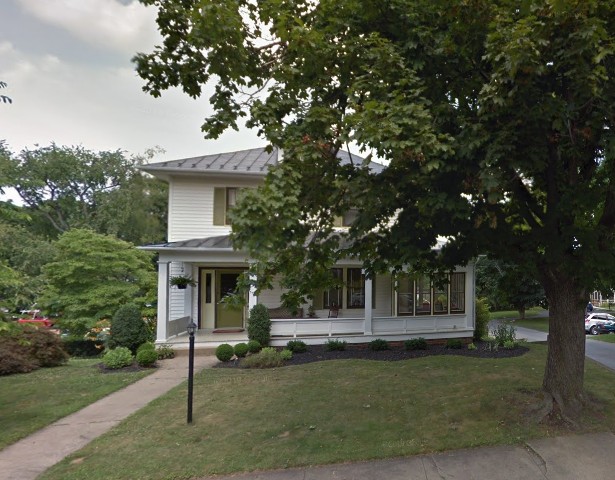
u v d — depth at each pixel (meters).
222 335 11.46
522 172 3.82
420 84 4.00
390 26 4.36
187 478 3.49
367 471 3.54
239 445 4.17
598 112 3.59
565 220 4.65
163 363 9.14
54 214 30.48
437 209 3.88
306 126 4.02
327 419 4.95
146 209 27.27
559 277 5.01
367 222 4.54
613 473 3.50
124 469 3.67
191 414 4.98
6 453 4.11
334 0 4.11
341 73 4.34
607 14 3.41
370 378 7.26
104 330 11.12
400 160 3.53
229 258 10.89
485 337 12.73
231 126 4.21
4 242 16.70
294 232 4.28
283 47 4.27
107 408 5.68
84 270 12.39
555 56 3.42
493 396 5.72
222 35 3.56
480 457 3.78
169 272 11.68
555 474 3.47
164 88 4.29
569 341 4.97
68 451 4.15
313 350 10.45
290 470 3.58
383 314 13.51
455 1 3.68
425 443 4.09
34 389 6.76
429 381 6.90
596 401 5.32
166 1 3.96
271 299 12.80
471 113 4.09
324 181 4.44
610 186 4.30
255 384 6.92
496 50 3.35
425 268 5.55
